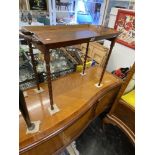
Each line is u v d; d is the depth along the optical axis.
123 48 1.88
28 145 0.75
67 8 2.18
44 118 0.92
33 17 1.90
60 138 0.96
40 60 1.42
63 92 1.19
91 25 1.12
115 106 1.40
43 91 1.15
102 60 1.80
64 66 1.51
